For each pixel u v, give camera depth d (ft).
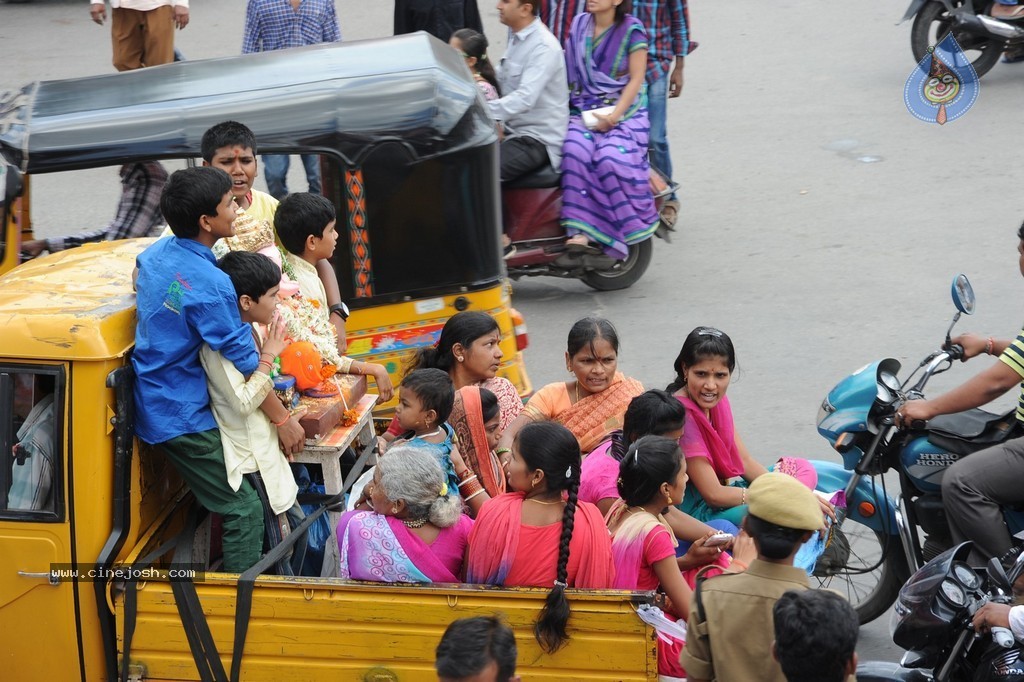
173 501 26.71
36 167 34.83
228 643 23.53
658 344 50.42
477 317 30.83
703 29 99.40
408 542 23.73
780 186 67.97
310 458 27.27
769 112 79.61
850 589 33.63
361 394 30.04
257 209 31.86
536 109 52.03
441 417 26.78
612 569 23.52
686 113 80.69
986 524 28.50
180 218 24.22
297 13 60.49
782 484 21.07
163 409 24.18
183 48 93.81
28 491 23.89
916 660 25.39
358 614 23.04
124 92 37.09
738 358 48.73
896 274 55.83
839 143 73.56
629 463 24.32
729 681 20.97
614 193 52.65
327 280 33.01
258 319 25.50
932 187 66.08
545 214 53.06
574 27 54.70
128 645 23.77
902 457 30.86
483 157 36.58
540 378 48.37
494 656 19.56
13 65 90.94
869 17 99.40
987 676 24.06
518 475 23.21
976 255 57.21
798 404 44.83
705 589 21.57
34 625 24.21
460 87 37.37
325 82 36.73
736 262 58.80
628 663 22.40
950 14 78.23
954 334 49.42
